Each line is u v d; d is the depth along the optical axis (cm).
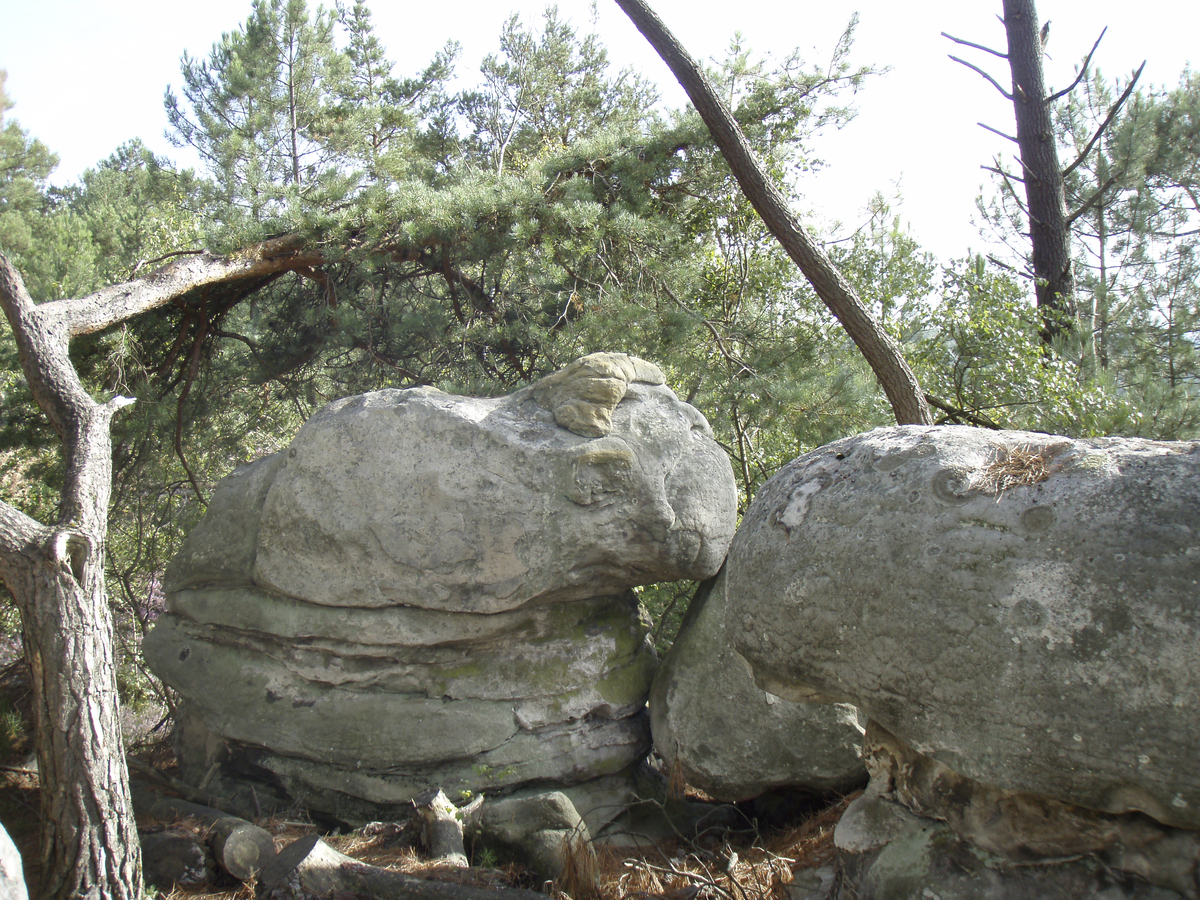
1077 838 321
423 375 1052
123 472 995
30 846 539
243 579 621
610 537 579
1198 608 267
